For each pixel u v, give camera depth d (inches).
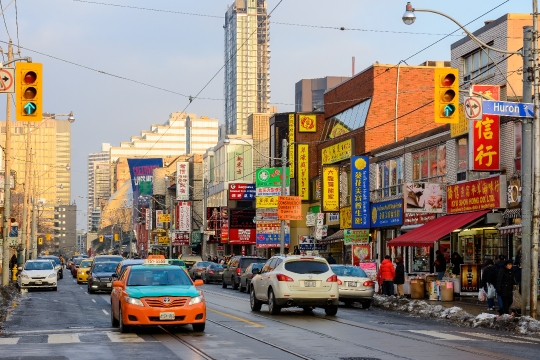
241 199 3186.5
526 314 909.8
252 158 3440.0
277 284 974.4
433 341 682.8
